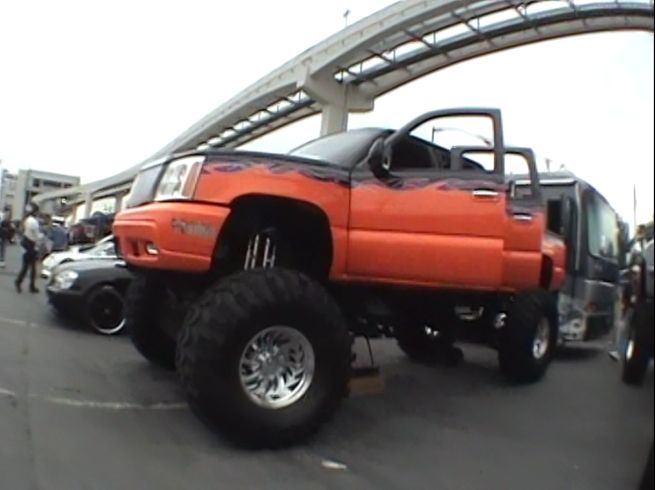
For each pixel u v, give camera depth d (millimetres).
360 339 4863
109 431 3736
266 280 3568
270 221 3984
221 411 3408
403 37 18422
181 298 4473
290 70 24266
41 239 12914
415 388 3885
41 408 4094
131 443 3559
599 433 1318
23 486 2879
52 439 3525
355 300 4301
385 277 3988
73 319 7742
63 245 16953
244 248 3951
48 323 7973
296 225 4027
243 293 3494
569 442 1736
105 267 7656
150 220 3660
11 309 8914
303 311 3611
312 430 3625
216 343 3402
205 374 3402
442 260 3859
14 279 13906
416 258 3920
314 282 3736
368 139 4270
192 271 3684
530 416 2236
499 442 2520
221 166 3662
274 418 3496
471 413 3008
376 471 3160
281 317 3555
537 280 2955
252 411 3449
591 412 1379
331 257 3932
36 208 11984
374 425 3705
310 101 24422
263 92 26125
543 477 1904
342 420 3936
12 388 4523
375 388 4172
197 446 3562
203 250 3576
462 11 13016
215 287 3576
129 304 5172
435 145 3930
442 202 3871
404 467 3068
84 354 6090
